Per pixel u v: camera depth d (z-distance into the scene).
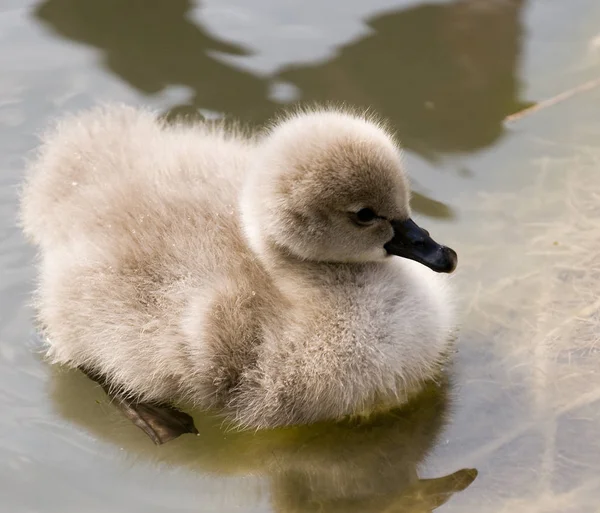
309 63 13.86
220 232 10.24
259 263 10.19
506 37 14.34
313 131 9.82
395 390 9.87
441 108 13.22
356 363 9.74
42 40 14.24
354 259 10.02
